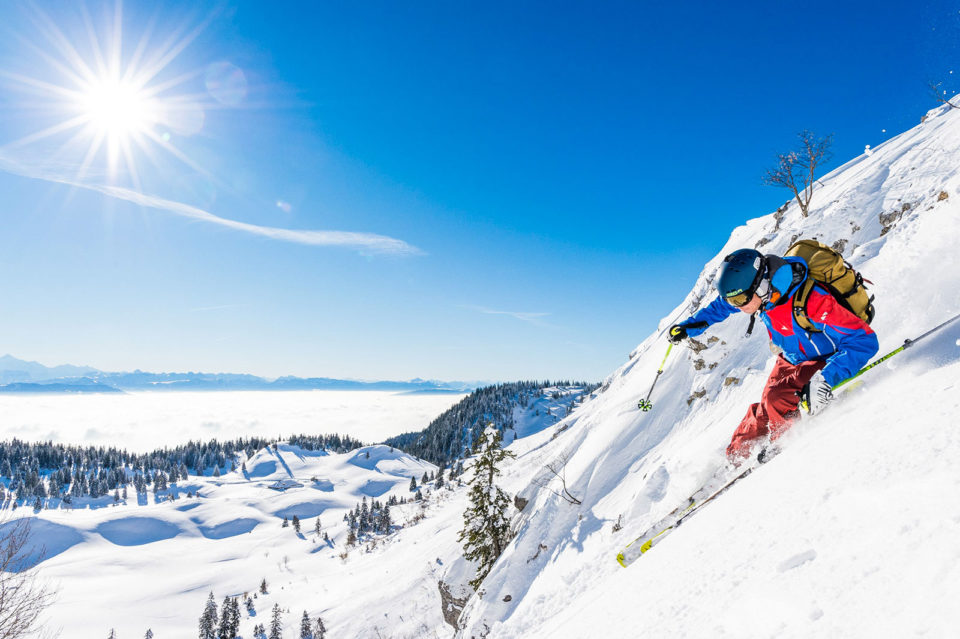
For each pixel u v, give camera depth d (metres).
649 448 12.88
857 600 1.04
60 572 136.75
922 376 2.28
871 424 1.96
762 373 11.38
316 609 53.19
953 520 1.03
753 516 2.00
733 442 3.56
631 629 1.96
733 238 25.33
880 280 4.67
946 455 1.30
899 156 14.99
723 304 3.70
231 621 89.88
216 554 159.88
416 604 32.62
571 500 13.13
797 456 2.29
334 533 171.12
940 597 0.84
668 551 2.68
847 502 1.48
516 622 9.12
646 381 15.73
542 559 12.23
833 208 14.38
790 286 2.92
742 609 1.37
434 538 47.03
